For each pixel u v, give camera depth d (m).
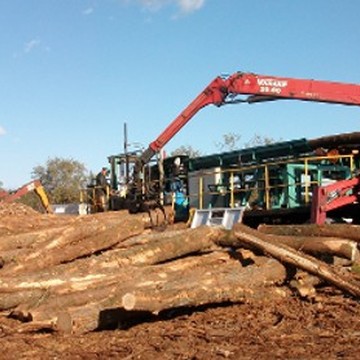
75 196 52.50
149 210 16.66
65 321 7.95
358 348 6.92
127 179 20.02
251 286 9.38
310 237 11.18
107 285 9.21
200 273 9.52
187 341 7.54
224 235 11.16
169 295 8.25
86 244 11.62
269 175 16.92
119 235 12.12
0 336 8.02
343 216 15.35
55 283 9.27
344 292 9.76
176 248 10.73
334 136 16.81
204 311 9.20
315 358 6.50
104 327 8.36
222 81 18.05
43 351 7.33
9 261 11.35
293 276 10.07
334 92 17.39
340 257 10.66
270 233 12.45
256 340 7.44
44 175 56.00
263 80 17.69
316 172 16.61
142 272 9.89
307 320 8.45
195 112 18.61
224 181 18.53
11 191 27.08
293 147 16.78
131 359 6.81
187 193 19.66
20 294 8.88
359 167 16.86
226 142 44.25
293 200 16.39
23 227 14.81
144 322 8.74
